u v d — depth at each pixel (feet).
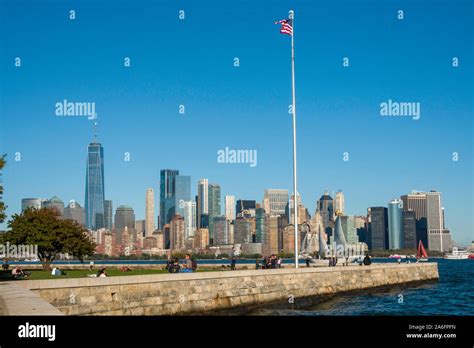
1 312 68.80
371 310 173.47
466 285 293.23
